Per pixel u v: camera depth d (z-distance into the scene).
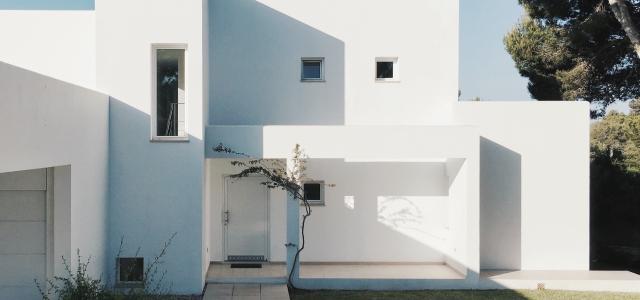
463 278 9.42
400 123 11.03
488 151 10.45
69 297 6.36
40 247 7.02
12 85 5.19
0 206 6.98
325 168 10.77
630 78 15.37
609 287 9.38
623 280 9.42
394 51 11.02
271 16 10.81
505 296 8.78
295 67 10.85
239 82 10.73
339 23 10.95
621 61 15.05
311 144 9.22
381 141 9.27
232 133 9.18
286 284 9.25
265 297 8.37
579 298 8.66
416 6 11.07
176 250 8.73
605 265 12.91
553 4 15.02
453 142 9.33
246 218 10.66
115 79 8.67
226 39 10.72
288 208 9.17
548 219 10.46
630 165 16.53
